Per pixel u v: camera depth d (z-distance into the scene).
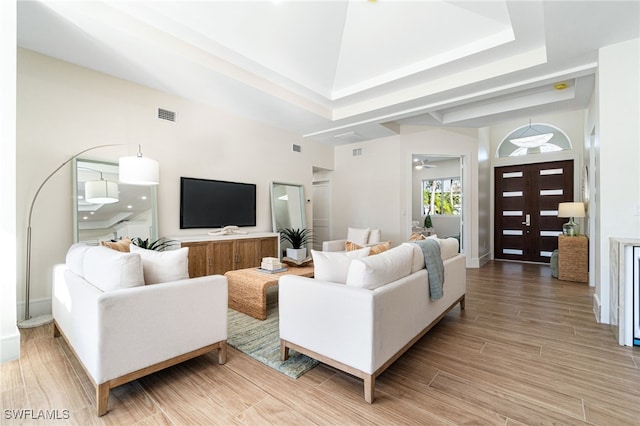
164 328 1.81
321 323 1.91
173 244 3.90
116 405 1.66
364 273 1.81
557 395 1.77
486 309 3.41
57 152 3.16
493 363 2.16
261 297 2.99
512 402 1.70
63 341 2.46
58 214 3.16
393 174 6.13
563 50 2.85
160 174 4.03
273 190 5.58
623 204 2.78
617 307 2.59
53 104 3.13
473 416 1.58
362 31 3.14
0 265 2.14
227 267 4.43
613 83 2.79
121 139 3.63
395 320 1.93
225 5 2.63
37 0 2.22
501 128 7.11
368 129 5.60
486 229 6.84
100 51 2.97
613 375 1.99
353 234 5.38
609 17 2.38
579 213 4.91
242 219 5.06
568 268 4.86
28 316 2.88
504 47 3.06
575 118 6.17
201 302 2.00
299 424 1.52
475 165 6.06
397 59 3.54
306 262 3.93
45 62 3.07
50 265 3.10
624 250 2.46
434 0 2.65
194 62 3.18
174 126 4.16
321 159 6.71
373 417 1.57
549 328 2.83
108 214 3.50
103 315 1.56
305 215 6.21
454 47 3.27
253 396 1.75
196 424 1.51
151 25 2.80
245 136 5.12
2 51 2.16
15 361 2.12
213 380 1.92
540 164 6.62
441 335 2.66
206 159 4.56
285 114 4.84
